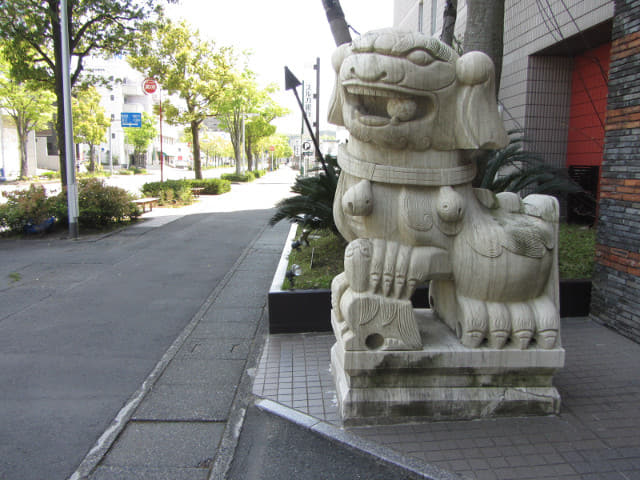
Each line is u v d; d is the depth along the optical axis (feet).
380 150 9.87
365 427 10.11
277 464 9.28
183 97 69.05
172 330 17.35
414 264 9.88
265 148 188.14
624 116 14.67
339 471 9.02
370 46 9.14
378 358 9.91
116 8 40.29
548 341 10.00
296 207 20.59
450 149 9.89
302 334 16.26
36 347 15.66
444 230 9.98
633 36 14.16
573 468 8.70
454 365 10.01
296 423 10.52
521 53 29.12
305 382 12.48
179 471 9.25
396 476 8.80
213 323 18.03
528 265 9.77
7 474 9.13
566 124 29.04
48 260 28.91
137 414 11.35
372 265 9.95
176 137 252.62
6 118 115.75
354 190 9.70
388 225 10.02
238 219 47.24
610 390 11.51
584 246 22.18
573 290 16.70
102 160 175.32
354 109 9.69
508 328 9.97
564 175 22.79
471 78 9.30
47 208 37.19
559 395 10.40
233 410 11.43
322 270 20.15
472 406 10.16
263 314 19.11
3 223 36.40
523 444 9.39
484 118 9.45
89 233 38.24
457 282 10.25
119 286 23.35
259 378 12.77
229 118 114.83
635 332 14.47
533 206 10.32
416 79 9.05
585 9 23.41
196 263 28.50
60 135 41.34
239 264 28.19
